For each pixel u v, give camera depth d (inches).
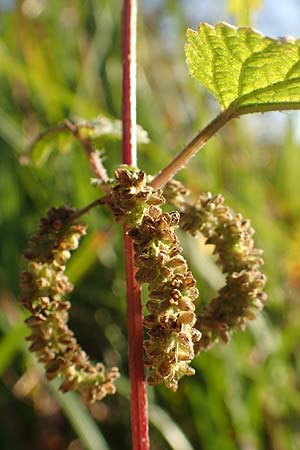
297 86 5.4
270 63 5.3
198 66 5.5
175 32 15.5
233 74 5.5
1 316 10.7
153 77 16.8
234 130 14.9
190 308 4.2
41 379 11.3
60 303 5.5
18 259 12.3
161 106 16.8
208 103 14.3
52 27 15.7
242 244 5.6
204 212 5.6
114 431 10.9
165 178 5.5
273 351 11.1
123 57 5.9
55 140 8.1
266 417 10.7
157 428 9.9
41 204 13.1
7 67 13.5
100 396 5.4
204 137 5.6
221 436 9.9
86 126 7.4
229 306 5.4
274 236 13.5
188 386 10.3
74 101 13.5
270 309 12.6
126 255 5.2
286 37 5.0
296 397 10.9
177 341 4.2
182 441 9.7
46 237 5.5
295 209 15.2
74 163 13.0
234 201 13.2
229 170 15.0
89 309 12.2
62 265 5.5
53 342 5.4
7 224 12.5
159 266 4.3
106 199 5.4
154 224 4.4
